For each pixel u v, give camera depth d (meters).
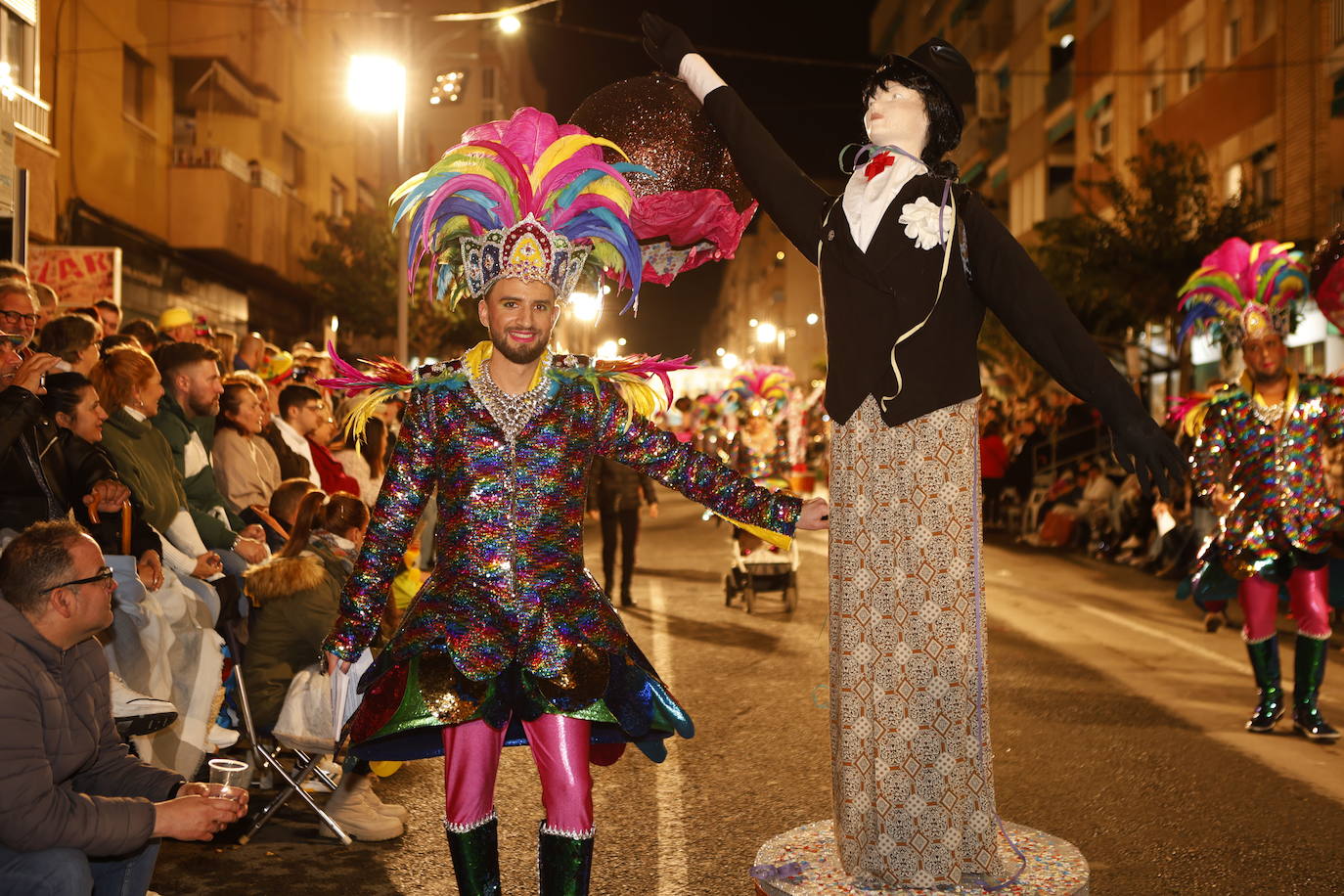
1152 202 20.47
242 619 5.88
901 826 3.27
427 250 3.67
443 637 3.35
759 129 3.61
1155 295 20.30
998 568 14.09
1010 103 38.66
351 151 31.94
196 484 6.57
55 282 12.58
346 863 4.68
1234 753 6.17
